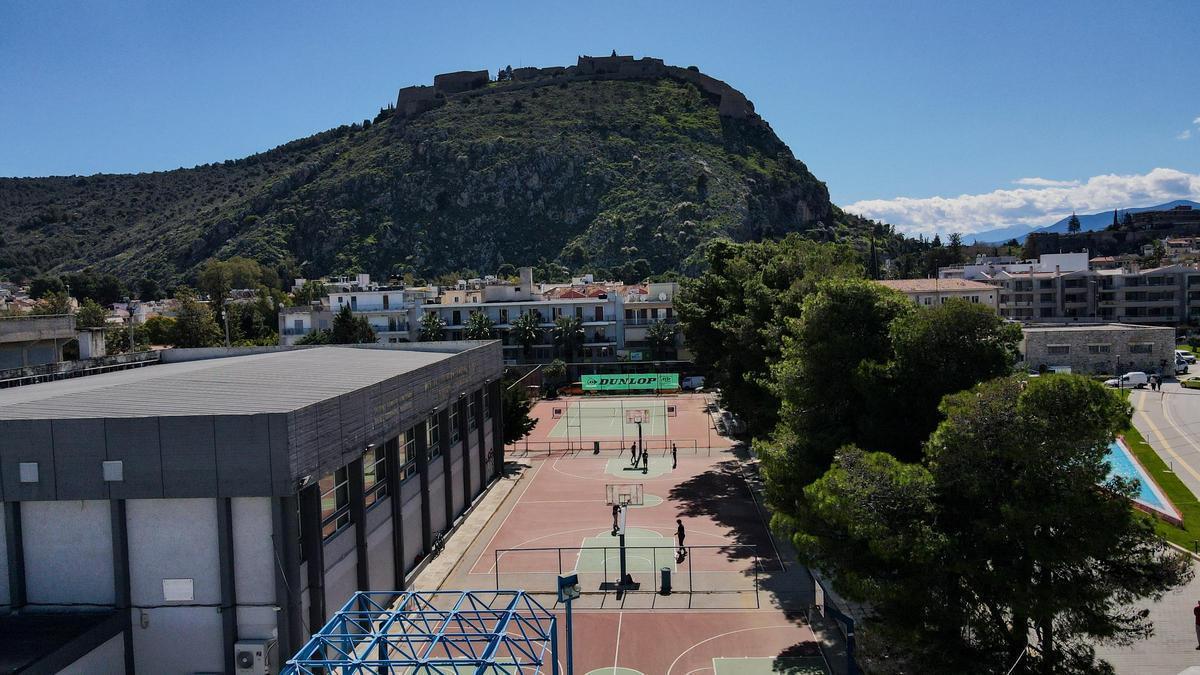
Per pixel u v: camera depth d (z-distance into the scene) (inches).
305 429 1093.8
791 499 1211.2
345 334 4097.0
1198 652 1155.3
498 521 1987.0
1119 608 1264.8
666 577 1455.5
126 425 1042.1
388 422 1445.6
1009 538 860.0
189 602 1070.4
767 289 2014.0
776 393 1515.7
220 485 1039.6
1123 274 5511.8
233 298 6732.3
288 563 1061.1
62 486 1047.0
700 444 2947.8
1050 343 3932.1
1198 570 1445.6
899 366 1143.6
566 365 4576.8
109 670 1041.5
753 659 1189.7
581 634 1289.4
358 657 904.3
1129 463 2162.9
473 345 2330.2
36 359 2630.4
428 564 1660.9
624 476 2449.6
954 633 913.5
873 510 890.7
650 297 4847.4
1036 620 859.4
